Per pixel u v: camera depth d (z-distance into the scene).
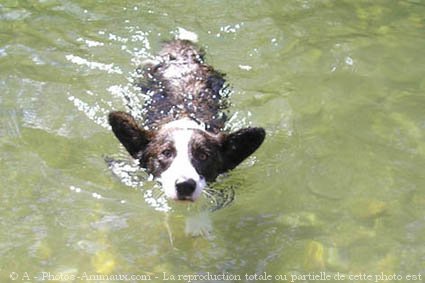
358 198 1.69
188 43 2.12
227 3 2.29
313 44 2.15
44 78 1.97
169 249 1.57
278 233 1.61
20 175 1.70
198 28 2.19
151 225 1.61
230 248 1.58
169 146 1.68
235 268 1.53
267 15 2.26
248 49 2.12
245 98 1.95
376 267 1.54
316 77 2.03
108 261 1.53
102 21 2.19
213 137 1.72
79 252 1.54
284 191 1.71
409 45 2.17
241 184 1.72
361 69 2.06
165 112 1.85
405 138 1.84
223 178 1.73
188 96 1.91
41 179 1.70
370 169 1.76
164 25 2.19
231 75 2.02
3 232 1.58
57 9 2.24
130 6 2.26
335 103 1.94
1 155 1.75
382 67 2.08
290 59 2.09
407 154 1.80
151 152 1.71
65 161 1.74
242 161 1.76
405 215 1.65
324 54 2.12
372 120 1.89
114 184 1.70
